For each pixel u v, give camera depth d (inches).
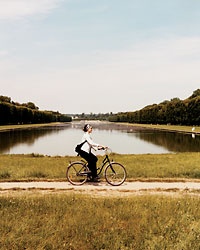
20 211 306.5
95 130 2805.1
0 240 239.5
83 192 398.9
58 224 274.1
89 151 446.0
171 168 564.7
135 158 764.0
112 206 323.6
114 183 446.6
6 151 1180.5
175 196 370.9
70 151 1186.6
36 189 417.1
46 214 298.5
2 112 3275.1
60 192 398.6
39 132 2448.3
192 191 404.5
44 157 852.6
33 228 266.4
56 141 1621.6
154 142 1529.3
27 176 510.9
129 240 243.3
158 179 480.4
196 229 259.8
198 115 2938.0
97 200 343.3
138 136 1961.1
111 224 274.1
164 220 283.1
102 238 245.4
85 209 310.5
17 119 3693.4
